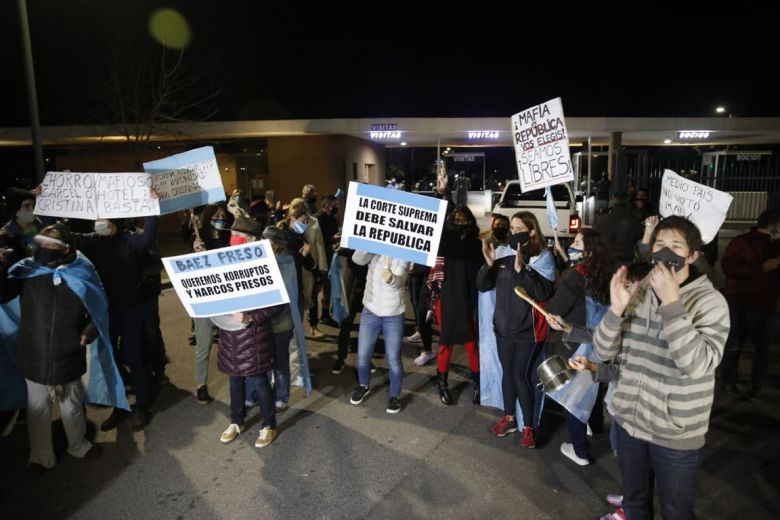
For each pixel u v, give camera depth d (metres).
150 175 4.99
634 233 6.63
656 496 3.79
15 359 4.98
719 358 2.36
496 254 4.69
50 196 5.06
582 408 4.05
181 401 5.50
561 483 3.96
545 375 3.52
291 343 5.56
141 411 4.98
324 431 4.81
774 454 4.30
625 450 2.76
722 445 4.46
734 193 21.95
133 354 4.96
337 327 8.02
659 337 2.54
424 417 5.06
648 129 18.28
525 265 4.31
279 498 3.84
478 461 4.27
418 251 4.50
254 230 4.91
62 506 3.82
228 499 3.85
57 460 4.42
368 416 5.09
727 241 17.44
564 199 12.63
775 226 5.14
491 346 5.00
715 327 2.40
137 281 5.02
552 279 4.40
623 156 16.77
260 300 4.27
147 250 5.12
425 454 4.39
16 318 4.96
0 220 7.73
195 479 4.11
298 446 4.55
